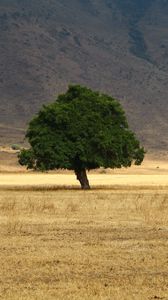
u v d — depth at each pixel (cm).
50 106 15662
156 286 3603
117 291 3481
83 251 4678
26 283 3669
